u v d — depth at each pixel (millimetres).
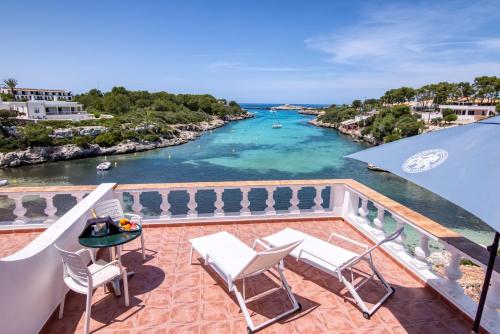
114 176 40125
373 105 124500
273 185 6363
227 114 136625
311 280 4258
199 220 6242
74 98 107062
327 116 117875
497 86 96312
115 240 3658
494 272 3076
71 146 52219
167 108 101875
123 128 62781
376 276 4359
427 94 110938
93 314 3467
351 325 3357
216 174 40438
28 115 68438
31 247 3209
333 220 6680
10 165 46000
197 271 4441
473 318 3342
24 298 2842
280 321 3398
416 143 2795
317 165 45094
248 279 4254
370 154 3049
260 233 5918
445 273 3773
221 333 3211
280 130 96750
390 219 22672
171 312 3525
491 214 1650
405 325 3367
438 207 28359
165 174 40844
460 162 2123
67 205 27516
